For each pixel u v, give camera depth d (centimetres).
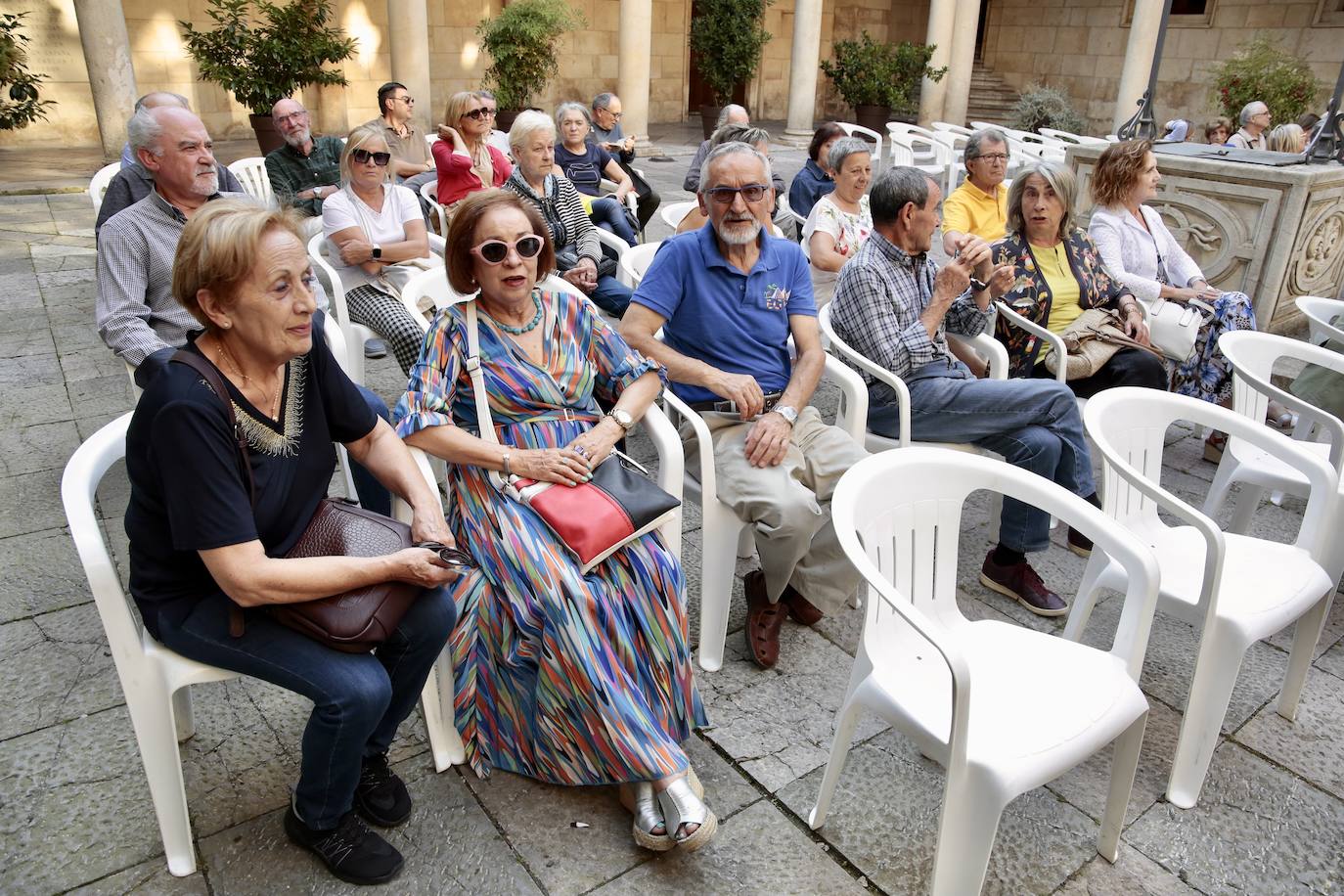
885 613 215
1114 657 210
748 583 284
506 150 705
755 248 293
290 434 187
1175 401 277
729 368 294
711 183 274
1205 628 226
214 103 1321
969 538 363
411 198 442
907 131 984
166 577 186
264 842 209
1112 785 210
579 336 249
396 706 208
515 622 219
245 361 181
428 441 226
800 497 259
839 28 1942
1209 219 539
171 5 1248
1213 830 227
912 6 2008
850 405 308
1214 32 1692
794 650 289
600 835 215
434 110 1504
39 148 1207
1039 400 306
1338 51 1555
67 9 1196
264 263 169
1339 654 300
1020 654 212
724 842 215
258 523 184
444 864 205
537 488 223
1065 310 385
